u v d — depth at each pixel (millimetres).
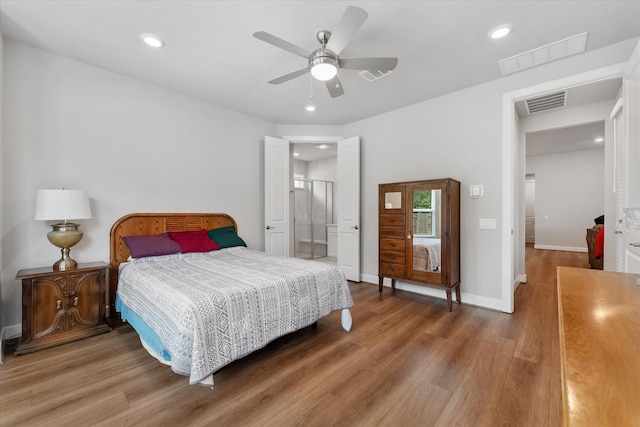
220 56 2721
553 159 7688
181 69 2973
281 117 4430
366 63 2184
